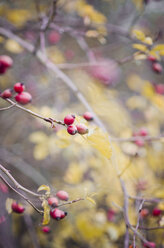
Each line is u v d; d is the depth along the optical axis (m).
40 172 3.07
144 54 1.92
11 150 3.13
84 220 2.01
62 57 3.26
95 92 2.44
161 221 1.55
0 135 3.23
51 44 3.43
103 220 2.07
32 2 2.88
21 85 1.19
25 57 3.19
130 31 2.49
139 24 3.65
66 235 2.31
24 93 1.20
